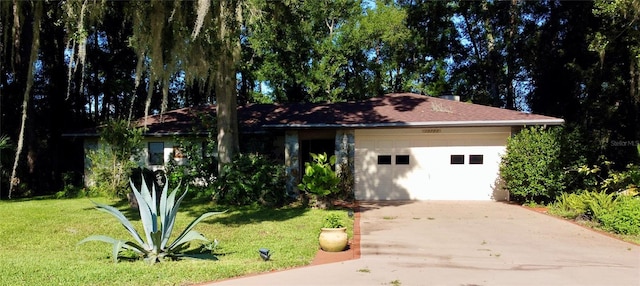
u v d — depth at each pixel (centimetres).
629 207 923
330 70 2656
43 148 2002
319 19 2603
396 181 1479
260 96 2747
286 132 1461
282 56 2644
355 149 1489
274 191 1340
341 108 1666
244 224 1019
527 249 770
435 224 1012
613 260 699
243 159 1344
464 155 1458
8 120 1972
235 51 1307
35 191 1834
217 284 557
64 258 684
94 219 1070
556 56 1975
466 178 1459
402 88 2816
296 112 1697
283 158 1678
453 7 2703
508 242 825
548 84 2038
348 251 752
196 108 2027
